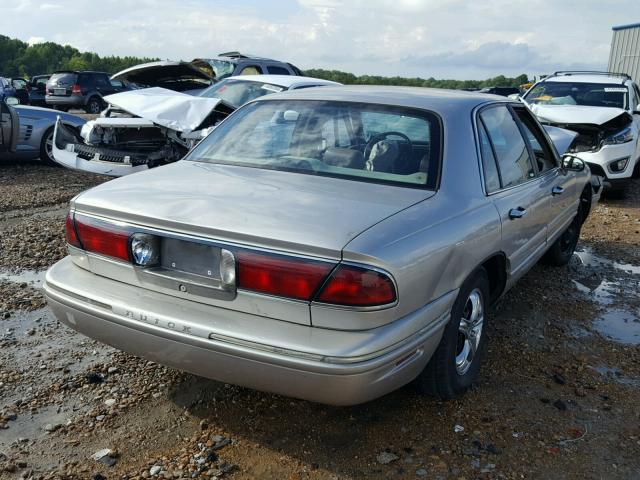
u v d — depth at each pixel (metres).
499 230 3.32
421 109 3.45
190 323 2.57
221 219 2.60
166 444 2.85
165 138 7.80
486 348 3.97
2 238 5.98
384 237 2.52
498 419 3.15
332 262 2.40
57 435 2.89
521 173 3.98
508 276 3.69
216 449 2.83
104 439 2.87
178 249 2.69
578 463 2.82
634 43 23.47
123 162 7.40
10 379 3.36
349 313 2.39
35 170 9.88
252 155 3.50
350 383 2.38
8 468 2.64
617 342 4.16
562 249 5.75
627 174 8.93
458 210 3.02
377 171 3.18
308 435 2.96
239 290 2.53
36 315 4.23
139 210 2.76
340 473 2.70
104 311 2.78
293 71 13.41
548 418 3.18
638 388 3.54
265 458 2.78
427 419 3.12
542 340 4.14
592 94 10.18
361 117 3.47
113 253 2.84
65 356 3.65
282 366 2.41
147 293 2.78
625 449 2.94
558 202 4.70
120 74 10.67
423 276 2.63
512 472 2.74
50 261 5.38
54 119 10.18
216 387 3.35
